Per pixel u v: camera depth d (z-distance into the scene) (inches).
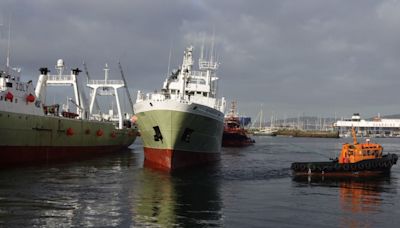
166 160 1515.7
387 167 1551.4
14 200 937.5
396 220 823.1
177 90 1993.1
